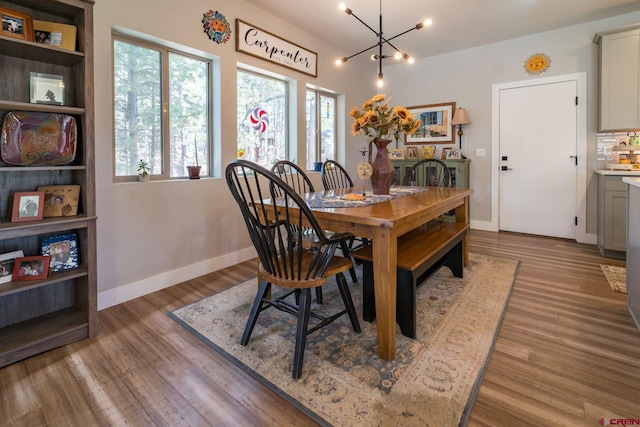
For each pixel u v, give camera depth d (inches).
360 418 48.6
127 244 92.2
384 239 60.6
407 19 139.4
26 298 71.8
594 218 149.6
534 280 103.6
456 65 181.2
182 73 109.4
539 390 54.0
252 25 124.0
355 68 188.5
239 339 70.8
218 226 117.3
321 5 126.0
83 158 70.6
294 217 72.6
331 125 182.1
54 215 69.0
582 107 149.9
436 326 75.3
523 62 162.2
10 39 58.6
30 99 67.6
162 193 100.0
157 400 52.9
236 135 122.0
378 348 64.1
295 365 57.9
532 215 166.9
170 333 73.5
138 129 99.1
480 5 127.6
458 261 104.9
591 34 145.7
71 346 68.1
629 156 137.4
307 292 60.4
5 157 65.0
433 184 180.5
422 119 194.9
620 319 77.5
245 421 48.6
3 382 56.8
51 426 47.6
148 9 93.7
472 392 53.7
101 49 84.8
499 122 171.5
